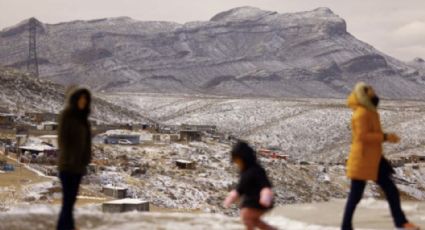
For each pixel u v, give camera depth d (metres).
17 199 81.81
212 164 152.62
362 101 12.31
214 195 121.00
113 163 131.88
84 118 12.92
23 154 125.38
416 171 178.00
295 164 172.25
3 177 99.88
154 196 109.25
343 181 162.75
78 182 12.96
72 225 13.04
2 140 139.50
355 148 12.38
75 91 12.77
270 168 155.00
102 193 100.31
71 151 12.70
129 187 109.88
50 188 93.38
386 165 12.62
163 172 133.00
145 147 165.00
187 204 110.62
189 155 159.50
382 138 12.16
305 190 145.25
